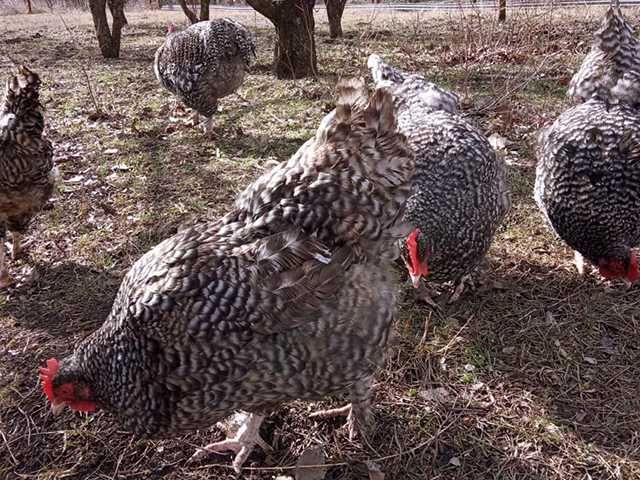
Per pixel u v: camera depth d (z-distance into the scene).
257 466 0.64
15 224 0.94
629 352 0.75
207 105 1.40
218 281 0.53
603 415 0.67
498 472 0.62
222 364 0.53
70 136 1.48
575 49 1.92
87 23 3.79
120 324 0.55
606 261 0.81
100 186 1.21
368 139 0.58
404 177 0.59
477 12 2.19
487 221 0.79
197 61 1.34
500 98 1.41
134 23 3.61
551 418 0.67
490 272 0.91
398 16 3.05
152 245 1.01
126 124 1.55
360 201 0.57
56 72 2.17
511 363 0.75
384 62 1.03
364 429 0.66
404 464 0.63
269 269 0.54
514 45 1.91
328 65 2.02
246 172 1.25
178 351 0.52
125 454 0.66
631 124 0.82
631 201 0.78
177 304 0.52
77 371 0.57
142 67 2.21
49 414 0.71
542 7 2.25
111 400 0.56
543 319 0.82
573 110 0.90
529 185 1.12
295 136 1.41
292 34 1.84
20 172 0.87
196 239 0.58
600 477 0.60
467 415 0.68
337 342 0.56
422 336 0.80
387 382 0.73
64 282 0.94
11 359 0.79
